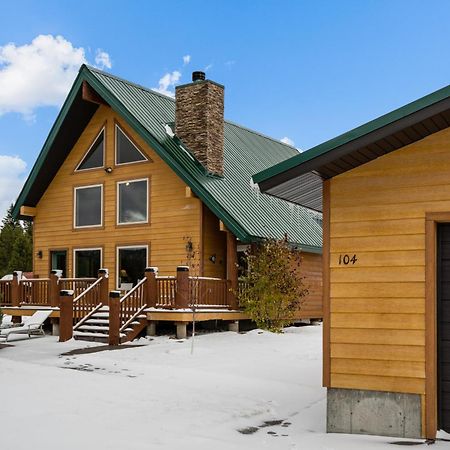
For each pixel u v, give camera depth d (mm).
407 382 7000
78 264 21641
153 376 10688
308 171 7082
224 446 6605
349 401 7207
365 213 7359
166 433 7074
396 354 7066
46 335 17719
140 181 20281
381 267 7230
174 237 19359
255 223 18562
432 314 6957
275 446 6633
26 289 19906
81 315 17516
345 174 7484
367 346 7195
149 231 19906
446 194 7059
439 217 7047
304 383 10281
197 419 7770
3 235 38656
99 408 8156
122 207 20703
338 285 7387
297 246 19719
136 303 16781
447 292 7129
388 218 7258
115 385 9758
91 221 21422
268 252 17828
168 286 16922
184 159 19188
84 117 21438
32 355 13172
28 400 8477
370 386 7141
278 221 20219
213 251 19234
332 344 7340
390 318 7129
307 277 21375
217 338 16375
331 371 7309
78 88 20484
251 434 7160
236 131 25406
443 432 6934
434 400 6883
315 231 22469
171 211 19500
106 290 17688
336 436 7051
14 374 10523
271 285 17688
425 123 6730
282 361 12461
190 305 16766
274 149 27016
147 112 20859
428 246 7055
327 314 7395
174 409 8289
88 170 21562
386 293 7176
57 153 21844
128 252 20438
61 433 6902
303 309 20906
